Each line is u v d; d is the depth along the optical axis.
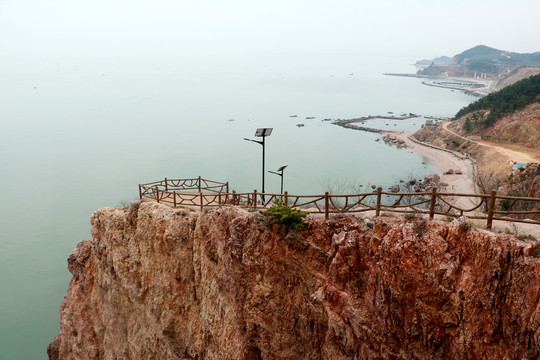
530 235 13.20
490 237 12.80
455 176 100.56
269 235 19.09
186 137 174.00
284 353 19.23
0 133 179.00
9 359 50.28
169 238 24.83
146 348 27.33
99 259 31.44
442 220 15.18
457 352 13.33
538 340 11.12
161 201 28.66
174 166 129.12
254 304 19.72
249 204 24.83
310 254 18.08
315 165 126.44
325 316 17.20
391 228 15.18
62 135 177.75
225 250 21.27
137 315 28.53
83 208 96.50
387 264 14.62
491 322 12.54
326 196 18.19
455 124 145.50
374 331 15.22
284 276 18.95
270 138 171.00
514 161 92.38
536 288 11.52
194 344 24.53
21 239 80.38
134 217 27.95
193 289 24.83
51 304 61.47
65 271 70.31
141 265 27.45
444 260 13.65
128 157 141.38
